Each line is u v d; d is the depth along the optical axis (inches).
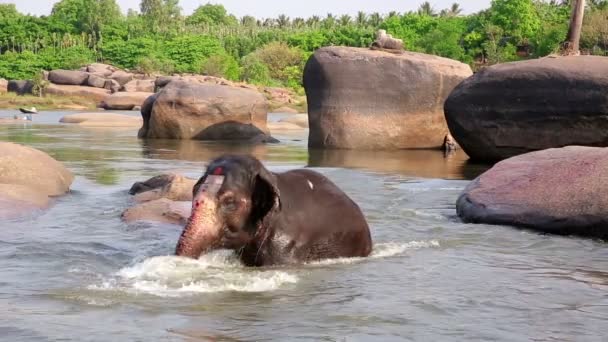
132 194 437.7
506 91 675.4
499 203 367.2
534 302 206.5
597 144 629.3
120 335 168.7
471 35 3777.1
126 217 345.4
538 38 3351.4
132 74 3604.8
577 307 201.6
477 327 180.9
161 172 569.0
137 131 1220.5
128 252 272.7
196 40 4495.6
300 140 1069.8
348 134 862.5
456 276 239.9
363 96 865.5
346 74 865.5
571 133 638.5
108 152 773.9
